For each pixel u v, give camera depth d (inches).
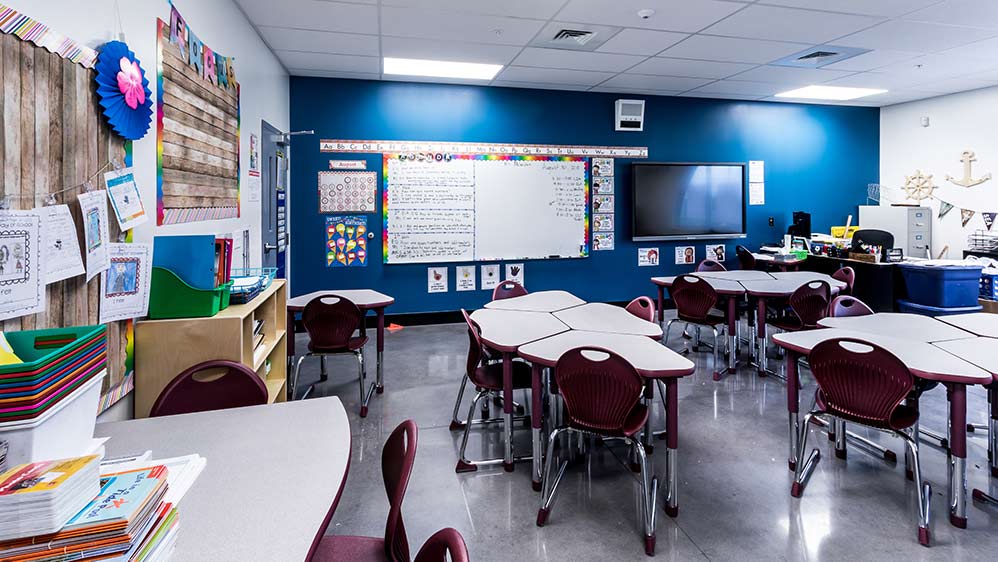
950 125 255.9
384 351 195.9
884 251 221.0
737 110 268.2
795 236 259.9
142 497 31.2
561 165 247.1
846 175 285.4
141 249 80.0
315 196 221.3
